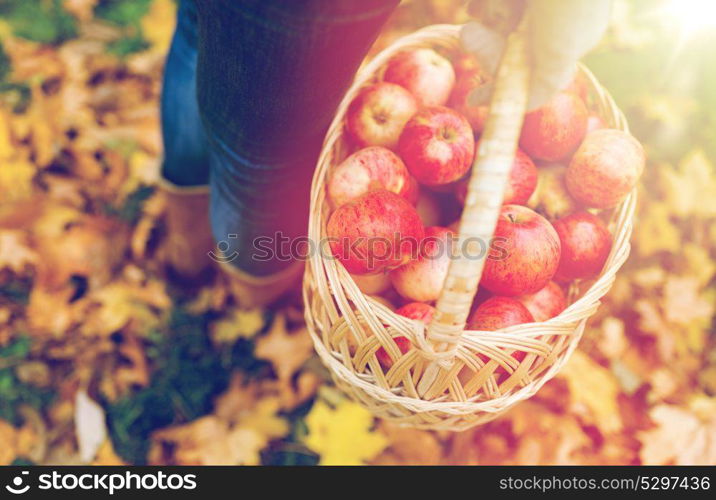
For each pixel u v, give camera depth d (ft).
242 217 4.15
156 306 4.91
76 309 4.81
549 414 4.64
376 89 3.94
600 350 4.81
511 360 3.67
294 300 4.93
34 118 5.07
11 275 4.87
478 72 4.03
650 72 5.48
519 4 3.33
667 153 5.29
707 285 5.08
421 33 4.00
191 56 3.93
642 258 5.03
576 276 3.97
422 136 3.85
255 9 3.37
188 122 4.11
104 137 5.12
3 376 4.70
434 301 3.91
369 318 3.63
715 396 4.80
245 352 4.88
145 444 4.68
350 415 4.63
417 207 4.05
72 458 4.60
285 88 3.56
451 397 3.74
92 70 5.31
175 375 4.81
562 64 3.30
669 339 4.82
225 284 4.96
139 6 5.52
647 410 4.73
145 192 5.07
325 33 3.40
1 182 4.94
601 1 3.23
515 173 3.90
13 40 5.27
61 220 4.89
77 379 4.73
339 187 3.85
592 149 3.89
